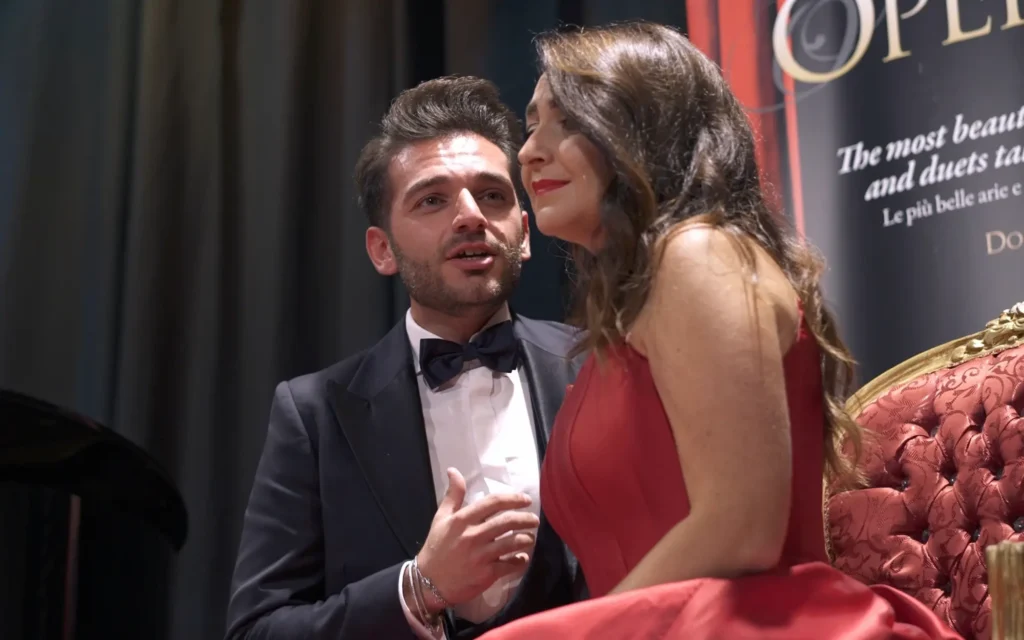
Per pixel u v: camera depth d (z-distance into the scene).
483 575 1.74
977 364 1.84
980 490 1.71
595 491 1.34
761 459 1.17
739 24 2.88
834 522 1.88
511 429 2.16
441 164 2.20
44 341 3.65
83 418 2.13
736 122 1.47
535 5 3.25
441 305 2.19
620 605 1.15
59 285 3.68
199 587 3.26
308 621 1.84
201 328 3.45
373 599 1.78
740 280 1.24
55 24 3.85
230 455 3.37
